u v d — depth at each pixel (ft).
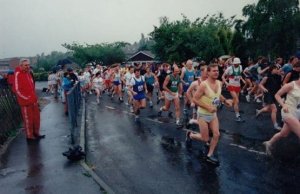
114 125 37.99
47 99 70.44
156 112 45.50
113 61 194.90
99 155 26.27
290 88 21.16
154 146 27.96
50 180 20.16
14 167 22.94
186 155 24.93
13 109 36.37
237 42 109.40
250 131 31.17
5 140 30.58
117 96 71.05
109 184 20.15
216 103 22.04
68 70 47.16
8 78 37.76
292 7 107.34
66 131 33.99
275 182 18.90
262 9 110.63
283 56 108.17
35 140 30.42
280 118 36.94
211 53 98.43
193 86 30.04
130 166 23.25
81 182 19.58
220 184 19.15
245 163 22.26
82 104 57.47
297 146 25.07
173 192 18.48
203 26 108.68
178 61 103.30
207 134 22.98
